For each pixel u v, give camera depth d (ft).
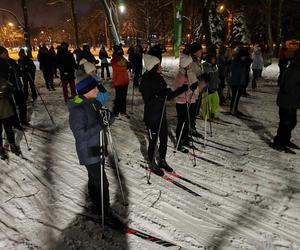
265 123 23.86
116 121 24.50
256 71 38.04
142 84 14.52
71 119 10.82
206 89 20.72
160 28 111.04
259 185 14.61
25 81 29.50
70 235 11.32
